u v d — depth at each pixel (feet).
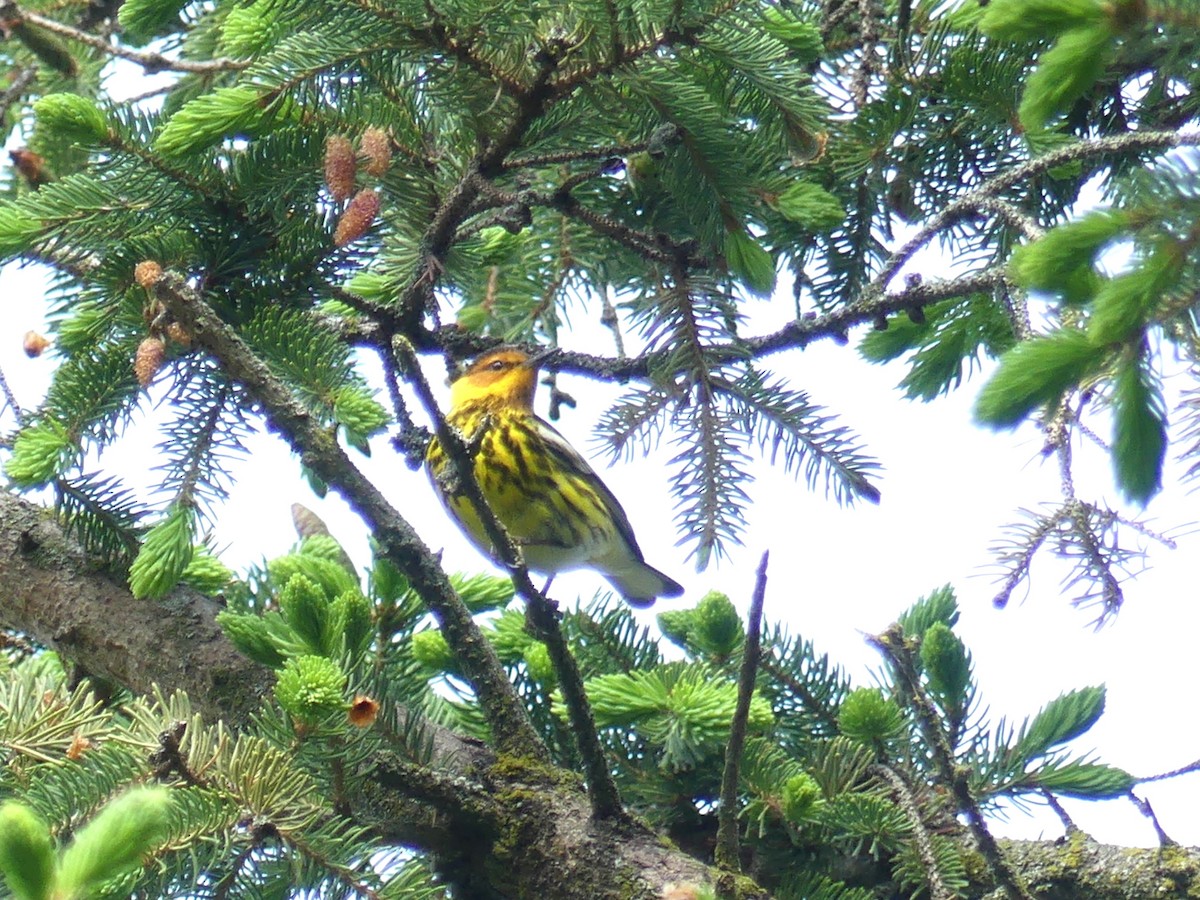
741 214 29.91
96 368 27.96
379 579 29.84
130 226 29.14
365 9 25.39
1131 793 30.12
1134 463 17.54
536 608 23.88
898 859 29.40
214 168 28.66
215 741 23.50
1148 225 16.17
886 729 30.07
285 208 30.04
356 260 31.24
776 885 30.14
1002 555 29.35
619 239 31.45
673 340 31.89
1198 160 16.05
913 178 36.55
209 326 24.21
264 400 24.59
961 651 31.04
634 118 28.84
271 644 23.02
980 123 35.06
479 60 26.16
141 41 40.70
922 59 34.32
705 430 31.55
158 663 28.32
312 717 20.65
